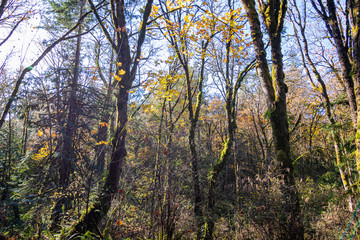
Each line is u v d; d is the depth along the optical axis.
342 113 10.44
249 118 11.94
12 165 5.00
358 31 3.08
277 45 5.61
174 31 9.16
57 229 4.23
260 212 4.64
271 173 4.98
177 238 4.39
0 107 5.91
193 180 6.27
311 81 9.32
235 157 9.21
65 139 4.04
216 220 6.59
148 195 4.38
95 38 9.14
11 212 4.05
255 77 11.55
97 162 4.24
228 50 9.72
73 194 4.17
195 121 8.98
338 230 5.08
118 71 5.12
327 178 15.95
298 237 4.08
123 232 3.90
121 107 4.85
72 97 4.27
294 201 4.48
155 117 7.16
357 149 3.03
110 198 4.19
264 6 6.03
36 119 4.41
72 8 11.29
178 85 11.15
